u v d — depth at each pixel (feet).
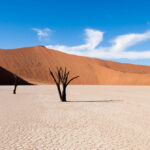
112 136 19.92
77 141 18.26
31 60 308.81
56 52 353.31
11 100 53.31
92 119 28.27
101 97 65.16
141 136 19.99
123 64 398.01
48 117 29.55
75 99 58.03
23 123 25.32
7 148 16.37
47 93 81.92
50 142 17.93
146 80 253.44
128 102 50.37
